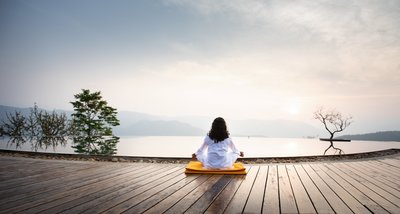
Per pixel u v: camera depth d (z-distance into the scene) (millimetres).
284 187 4230
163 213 2904
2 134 20297
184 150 17078
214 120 5645
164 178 4906
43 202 3277
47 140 20000
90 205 3170
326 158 9383
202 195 3686
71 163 6766
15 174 5184
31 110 20594
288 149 19781
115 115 21188
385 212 2984
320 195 3740
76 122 20578
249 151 17625
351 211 3027
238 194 3756
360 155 10156
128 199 3453
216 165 5426
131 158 8586
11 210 2951
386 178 5059
